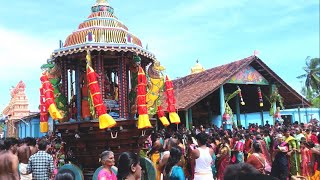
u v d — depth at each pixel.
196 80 25.50
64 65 9.24
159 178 8.09
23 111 39.72
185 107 20.12
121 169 4.91
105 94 9.52
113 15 9.62
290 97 25.86
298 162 11.99
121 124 8.44
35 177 7.62
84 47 8.36
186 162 9.05
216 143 12.14
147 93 9.54
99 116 7.59
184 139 11.84
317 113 35.00
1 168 6.89
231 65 23.91
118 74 9.00
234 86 25.70
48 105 8.40
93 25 9.07
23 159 8.69
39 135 33.75
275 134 15.57
